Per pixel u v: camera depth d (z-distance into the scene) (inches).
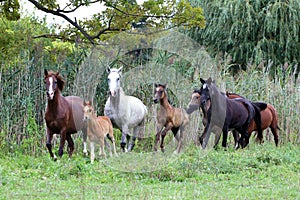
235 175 462.6
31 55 692.7
